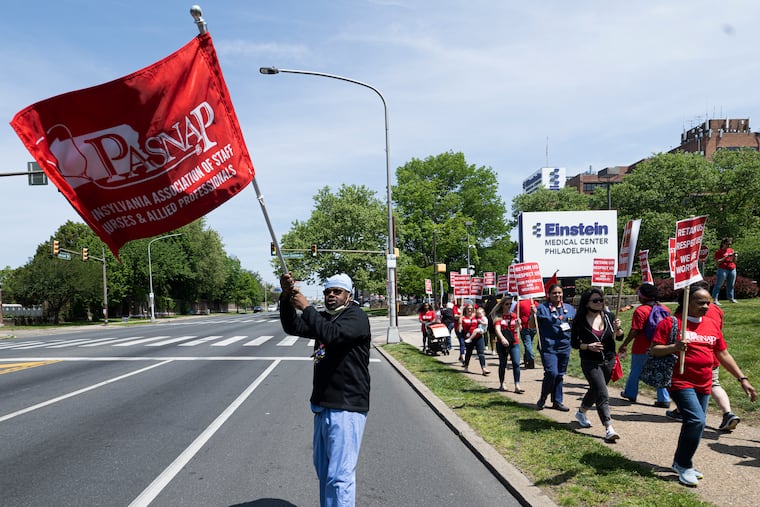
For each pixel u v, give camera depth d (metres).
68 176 3.64
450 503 4.43
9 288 79.38
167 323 49.31
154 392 9.87
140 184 3.76
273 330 30.38
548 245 22.78
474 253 58.56
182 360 15.13
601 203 54.88
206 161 3.88
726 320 13.09
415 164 63.59
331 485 3.45
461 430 6.61
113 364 14.41
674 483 4.46
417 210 59.88
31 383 11.29
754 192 47.97
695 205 51.19
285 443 6.34
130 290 67.81
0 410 8.44
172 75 3.75
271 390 10.03
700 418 4.41
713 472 4.72
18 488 4.84
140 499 4.56
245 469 5.36
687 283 4.56
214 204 3.93
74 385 10.85
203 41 3.86
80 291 54.25
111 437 6.64
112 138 3.67
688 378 4.56
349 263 58.66
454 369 12.46
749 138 96.06
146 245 68.62
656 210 50.50
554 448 5.62
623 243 9.75
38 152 3.57
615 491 4.32
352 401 3.59
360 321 3.62
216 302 117.12
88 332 34.69
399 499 4.53
